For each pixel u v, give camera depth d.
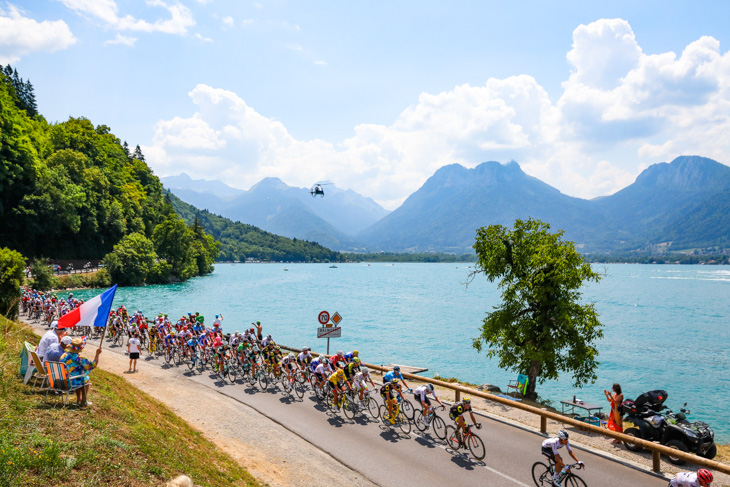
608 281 184.88
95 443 9.27
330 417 17.06
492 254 25.64
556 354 24.50
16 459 7.67
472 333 55.06
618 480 11.88
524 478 12.05
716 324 67.31
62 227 96.62
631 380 36.06
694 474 9.11
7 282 30.03
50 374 10.89
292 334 52.62
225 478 10.75
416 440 14.81
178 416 16.05
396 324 62.66
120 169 150.75
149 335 28.42
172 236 127.12
